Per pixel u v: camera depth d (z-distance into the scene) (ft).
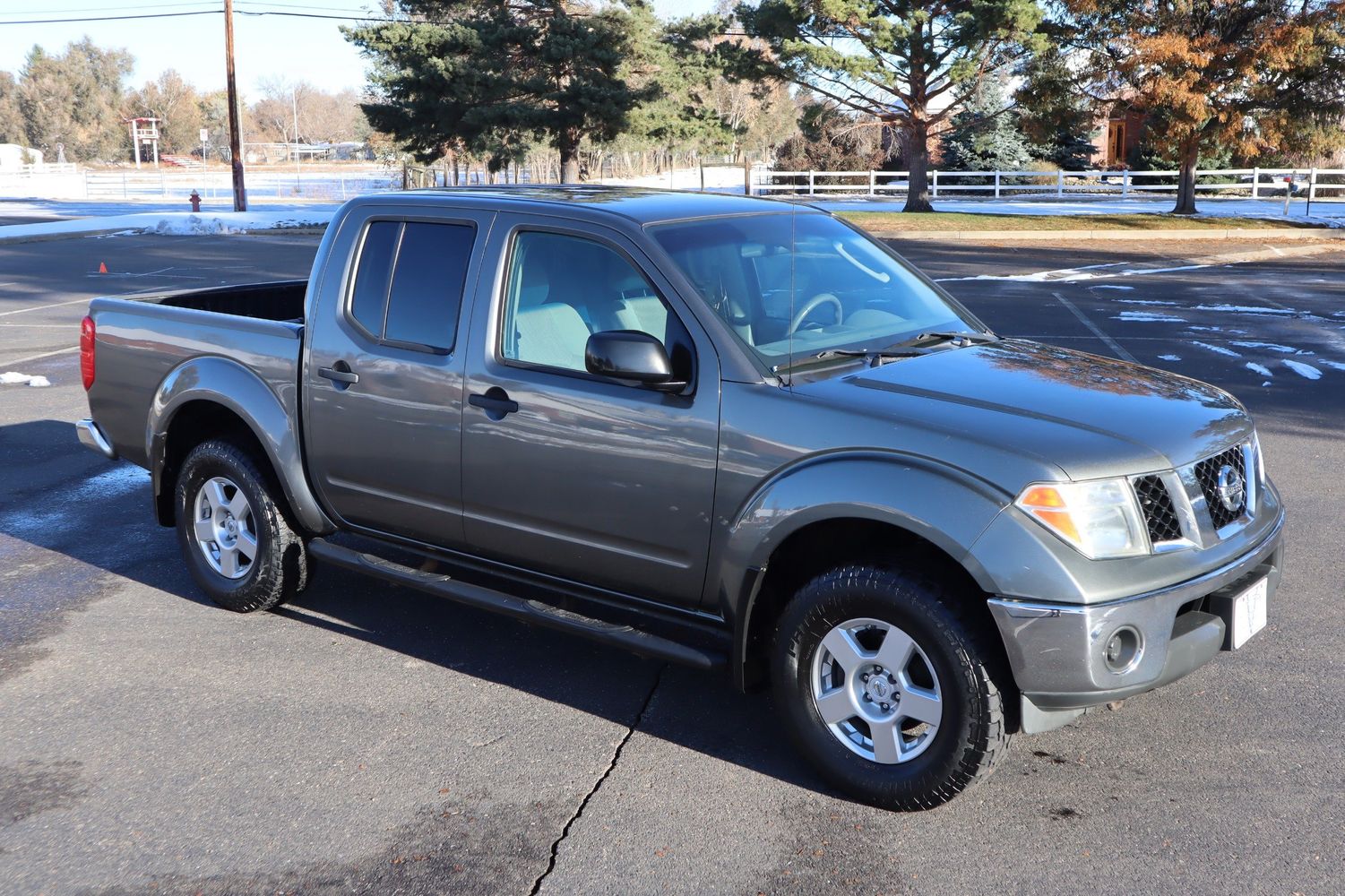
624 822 12.22
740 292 13.87
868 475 11.82
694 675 15.90
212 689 15.39
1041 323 45.37
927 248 77.51
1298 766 13.16
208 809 12.48
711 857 11.57
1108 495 11.37
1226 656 16.12
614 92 104.94
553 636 17.21
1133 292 55.26
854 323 14.46
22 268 71.56
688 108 113.39
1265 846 11.61
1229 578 12.00
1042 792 12.71
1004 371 13.56
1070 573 11.05
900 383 12.85
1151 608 11.33
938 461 11.62
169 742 13.96
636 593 14.06
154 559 20.61
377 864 11.48
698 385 13.05
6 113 409.49
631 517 13.55
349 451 16.07
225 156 429.79
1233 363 37.19
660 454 13.19
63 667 16.08
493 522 14.84
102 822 12.25
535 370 14.26
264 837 11.95
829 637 12.46
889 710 12.28
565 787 12.93
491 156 124.26
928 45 98.17
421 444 15.23
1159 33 84.17
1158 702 14.80
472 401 14.56
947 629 11.53
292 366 16.60
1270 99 84.23
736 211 15.40
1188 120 83.56
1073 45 89.35
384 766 13.38
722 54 102.06
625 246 13.85
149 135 361.51
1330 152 93.56
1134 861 11.40
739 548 12.67
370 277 15.94
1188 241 81.46
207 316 17.83
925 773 11.94
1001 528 11.21
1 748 13.80
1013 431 11.75
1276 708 14.57
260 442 16.93
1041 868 11.31
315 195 171.94
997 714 11.57
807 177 148.25
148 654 16.52
